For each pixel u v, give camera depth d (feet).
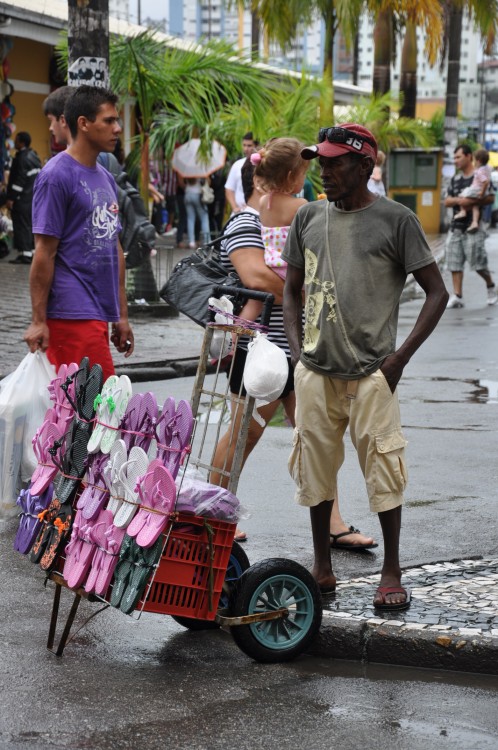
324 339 19.34
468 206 64.13
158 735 15.49
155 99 62.90
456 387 41.57
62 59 75.87
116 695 16.79
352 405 19.36
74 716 16.02
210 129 76.07
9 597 20.93
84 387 18.90
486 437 33.88
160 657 18.44
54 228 24.22
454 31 155.22
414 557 22.76
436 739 15.58
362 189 19.08
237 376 22.29
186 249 91.04
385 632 18.40
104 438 18.10
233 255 22.31
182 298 22.93
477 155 64.69
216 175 96.48
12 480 24.58
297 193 22.57
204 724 15.88
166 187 105.91
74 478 18.76
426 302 19.15
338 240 19.17
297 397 19.97
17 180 75.97
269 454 31.55
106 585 17.44
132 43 61.41
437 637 18.16
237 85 74.33
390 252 19.04
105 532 17.52
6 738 15.28
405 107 149.69
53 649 18.57
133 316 57.57
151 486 16.84
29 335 24.50
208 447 31.58
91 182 24.54
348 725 15.98
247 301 22.30
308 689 17.26
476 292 73.82
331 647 18.63
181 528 17.28
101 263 24.86
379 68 118.01
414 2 102.78
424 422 35.88
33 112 86.94
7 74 80.64
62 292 24.57
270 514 26.04
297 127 77.10
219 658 18.48
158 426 17.38
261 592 18.01
